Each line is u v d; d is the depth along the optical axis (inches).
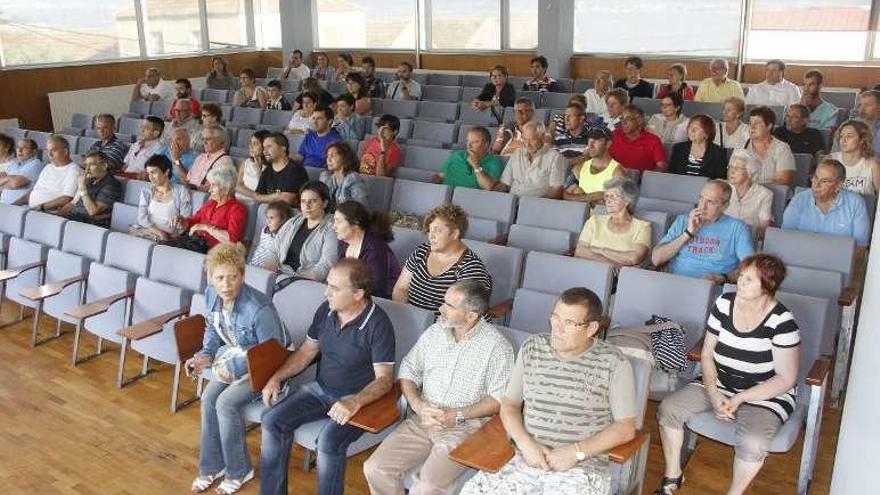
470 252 141.4
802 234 156.2
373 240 151.6
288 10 481.7
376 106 339.9
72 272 175.9
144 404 153.8
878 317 73.7
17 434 142.2
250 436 141.9
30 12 379.2
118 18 417.4
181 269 159.6
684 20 396.2
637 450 102.6
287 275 145.6
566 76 423.8
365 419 108.9
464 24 450.9
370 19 478.9
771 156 207.5
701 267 154.9
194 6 458.6
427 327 122.6
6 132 320.5
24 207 204.7
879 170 187.5
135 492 125.2
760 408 113.0
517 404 104.8
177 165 244.5
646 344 122.8
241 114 335.0
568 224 182.5
